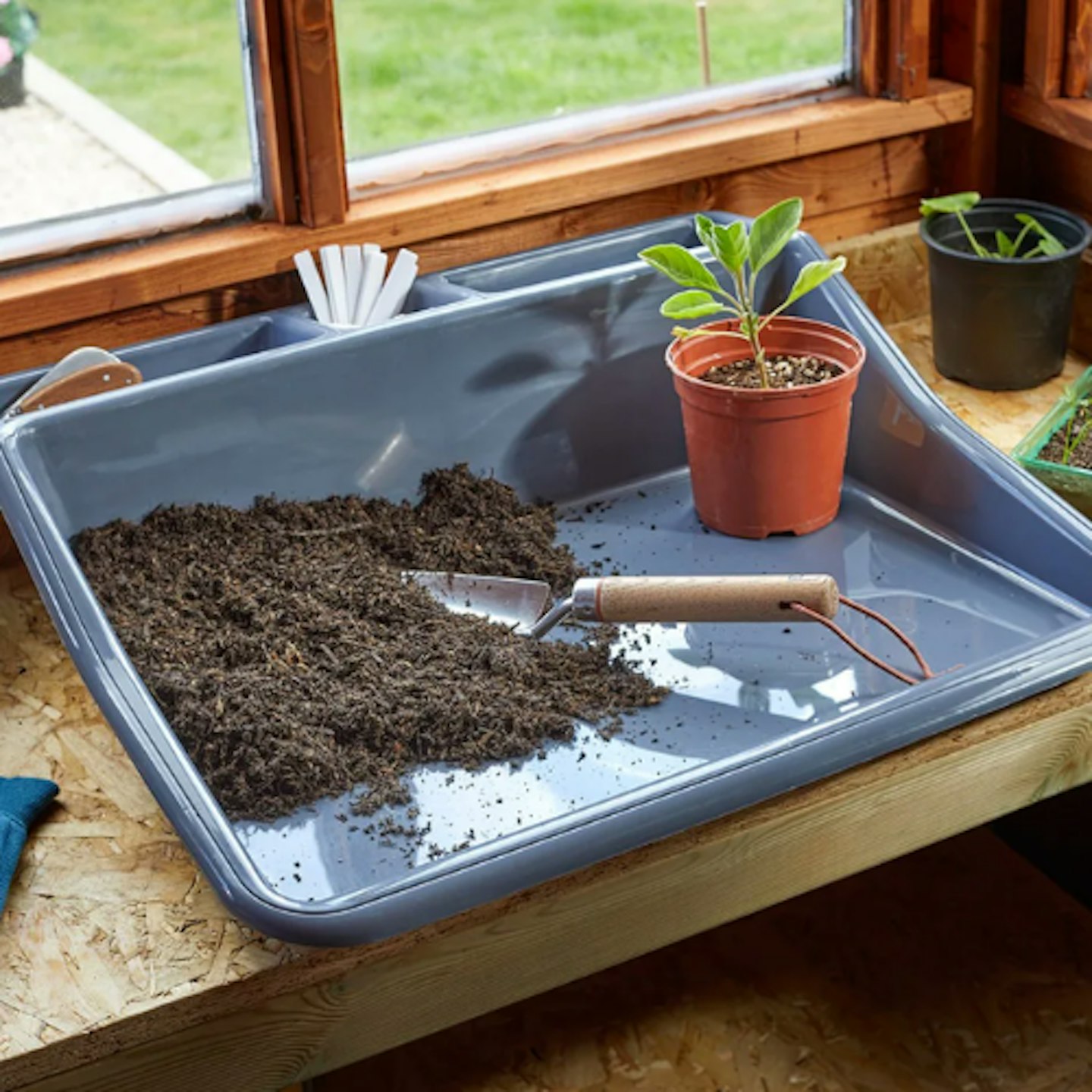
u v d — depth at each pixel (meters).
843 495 1.50
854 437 1.51
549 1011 1.53
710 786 1.03
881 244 1.82
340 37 1.55
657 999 1.54
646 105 1.75
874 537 1.43
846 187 1.84
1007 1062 1.47
